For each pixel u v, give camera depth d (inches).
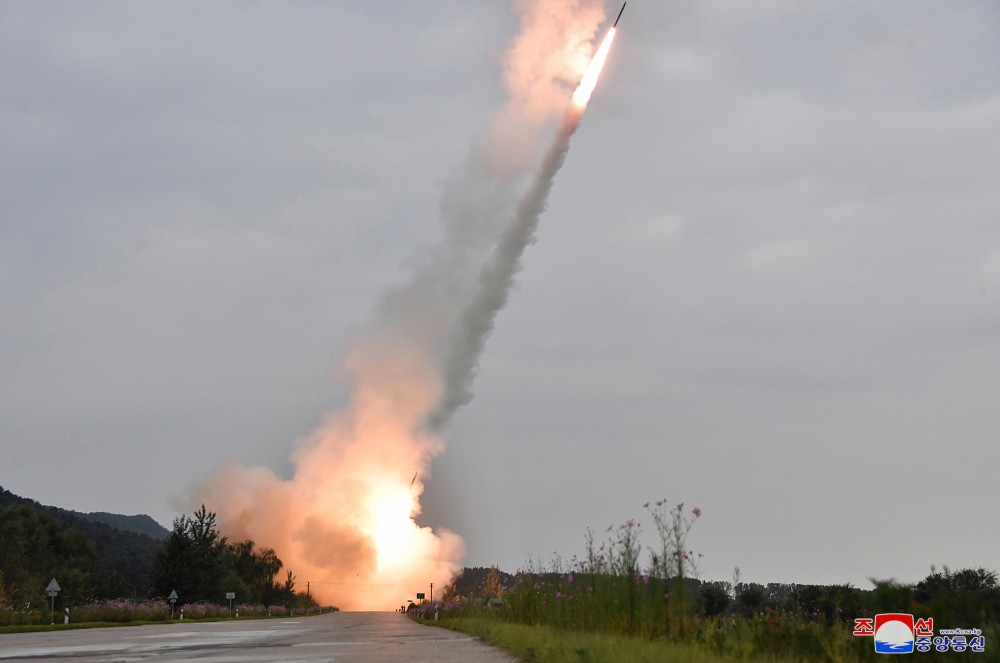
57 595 3447.3
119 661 948.0
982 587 561.3
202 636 1620.3
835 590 690.2
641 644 731.4
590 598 1030.4
